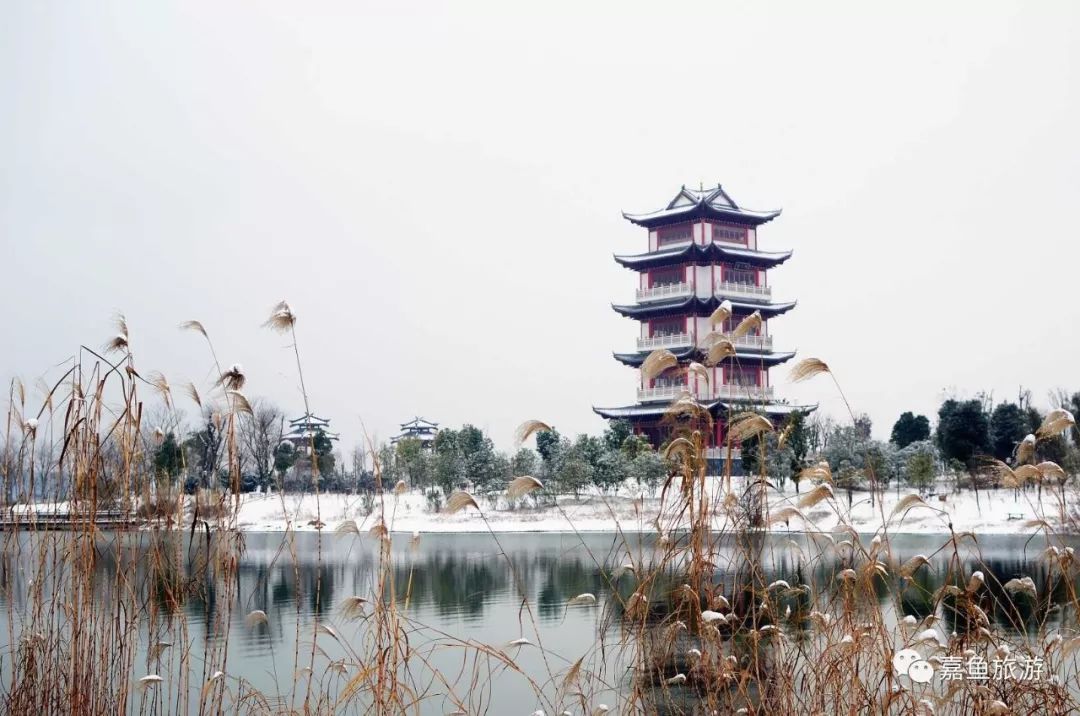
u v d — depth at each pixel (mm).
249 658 19781
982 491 53312
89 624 10406
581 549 45156
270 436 46750
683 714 8992
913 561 9258
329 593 30766
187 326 9727
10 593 10969
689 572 8812
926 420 80062
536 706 15961
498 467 68125
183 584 10953
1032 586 9648
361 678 9219
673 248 90375
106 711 10445
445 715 9344
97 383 10008
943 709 9531
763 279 92062
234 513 10680
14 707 10438
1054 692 8930
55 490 10789
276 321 9398
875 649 9234
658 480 59219
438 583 34250
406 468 68812
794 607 10883
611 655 11625
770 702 9086
